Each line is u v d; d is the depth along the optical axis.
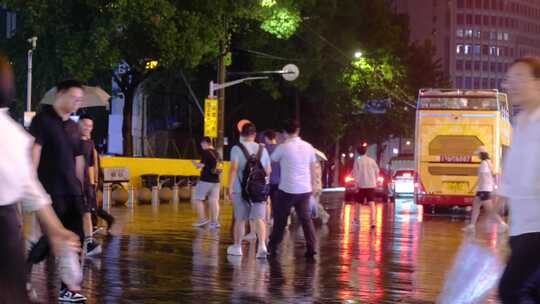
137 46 36.22
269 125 56.06
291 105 56.38
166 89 52.88
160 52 35.88
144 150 54.03
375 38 56.09
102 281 11.45
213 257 14.54
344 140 69.69
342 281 11.95
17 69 40.03
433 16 174.25
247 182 14.41
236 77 51.66
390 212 32.81
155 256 14.49
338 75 52.06
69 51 34.78
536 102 6.39
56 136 9.52
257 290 10.95
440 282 11.96
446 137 32.50
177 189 34.88
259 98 54.59
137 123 55.81
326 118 57.44
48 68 37.56
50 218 5.17
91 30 34.31
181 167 37.66
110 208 29.67
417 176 32.59
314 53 48.62
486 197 21.72
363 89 57.25
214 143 40.31
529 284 6.21
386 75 56.53
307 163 14.94
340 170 74.75
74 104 9.66
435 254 15.84
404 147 93.25
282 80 49.72
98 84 43.44
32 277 11.70
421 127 32.66
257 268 13.20
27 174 5.07
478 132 32.25
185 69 44.66
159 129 57.72
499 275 6.85
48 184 9.51
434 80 80.50
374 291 11.06
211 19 37.34
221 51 39.44
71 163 9.62
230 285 11.34
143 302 9.86
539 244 6.15
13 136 5.02
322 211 24.19
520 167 6.28
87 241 14.30
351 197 38.91
